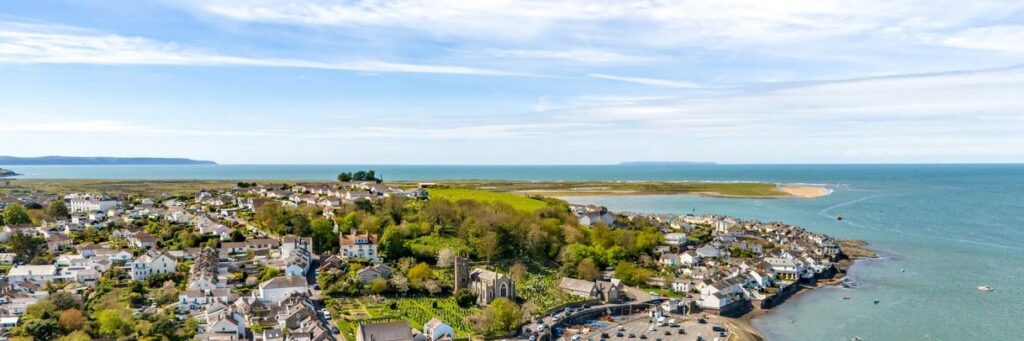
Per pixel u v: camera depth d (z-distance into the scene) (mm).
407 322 194000
